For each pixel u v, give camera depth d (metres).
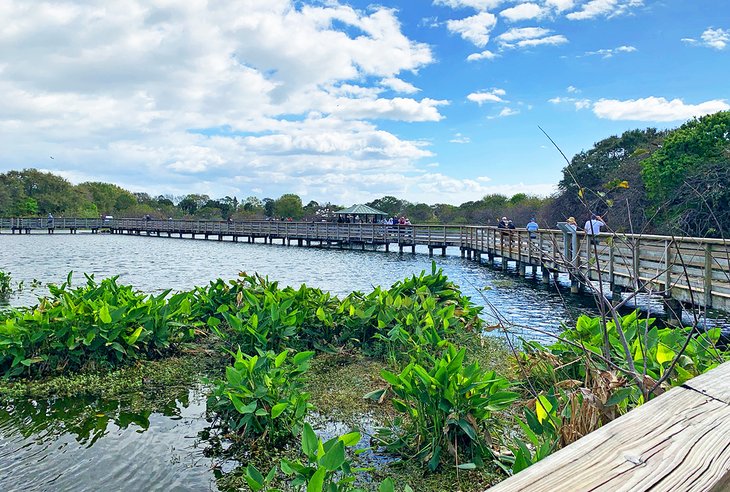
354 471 3.12
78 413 4.58
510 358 5.11
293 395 4.23
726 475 0.89
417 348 5.46
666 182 16.12
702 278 7.70
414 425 3.92
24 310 6.48
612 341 4.09
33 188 67.19
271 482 3.41
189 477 3.49
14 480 3.43
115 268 19.89
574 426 2.50
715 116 16.84
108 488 3.34
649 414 1.14
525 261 16.50
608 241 6.50
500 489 0.84
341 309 6.53
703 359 3.84
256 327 5.81
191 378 5.52
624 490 0.84
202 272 18.78
